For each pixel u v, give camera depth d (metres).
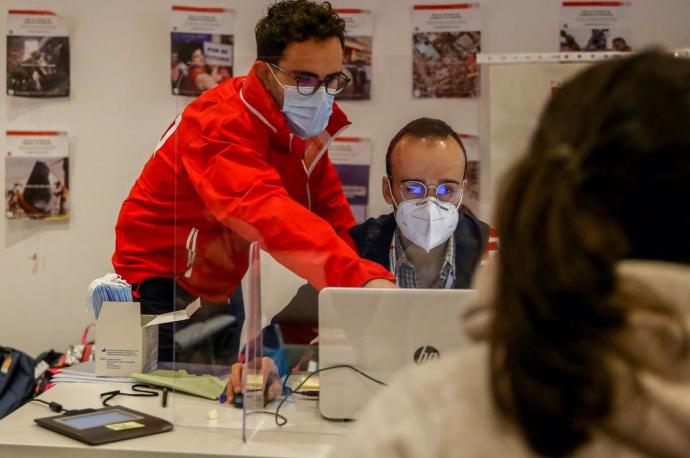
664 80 0.63
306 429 1.53
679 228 0.61
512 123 1.52
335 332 1.53
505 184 0.66
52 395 1.88
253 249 1.54
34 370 2.71
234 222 1.72
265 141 1.87
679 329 0.57
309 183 1.92
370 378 1.53
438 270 1.61
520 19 2.94
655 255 0.62
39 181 3.15
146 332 2.07
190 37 3.06
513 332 0.61
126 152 3.14
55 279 3.19
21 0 3.12
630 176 0.61
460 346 1.49
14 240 3.19
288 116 1.84
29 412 1.73
